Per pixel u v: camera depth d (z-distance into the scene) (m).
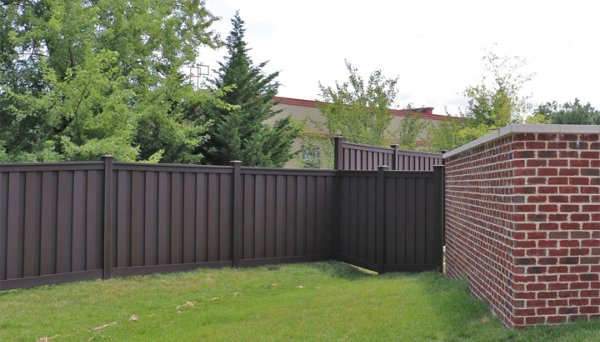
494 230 5.09
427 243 8.28
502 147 4.84
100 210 7.65
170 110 16.25
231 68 18.12
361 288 6.81
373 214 8.80
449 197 7.56
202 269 8.52
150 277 7.86
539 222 4.44
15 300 6.32
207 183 8.69
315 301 6.09
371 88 22.75
